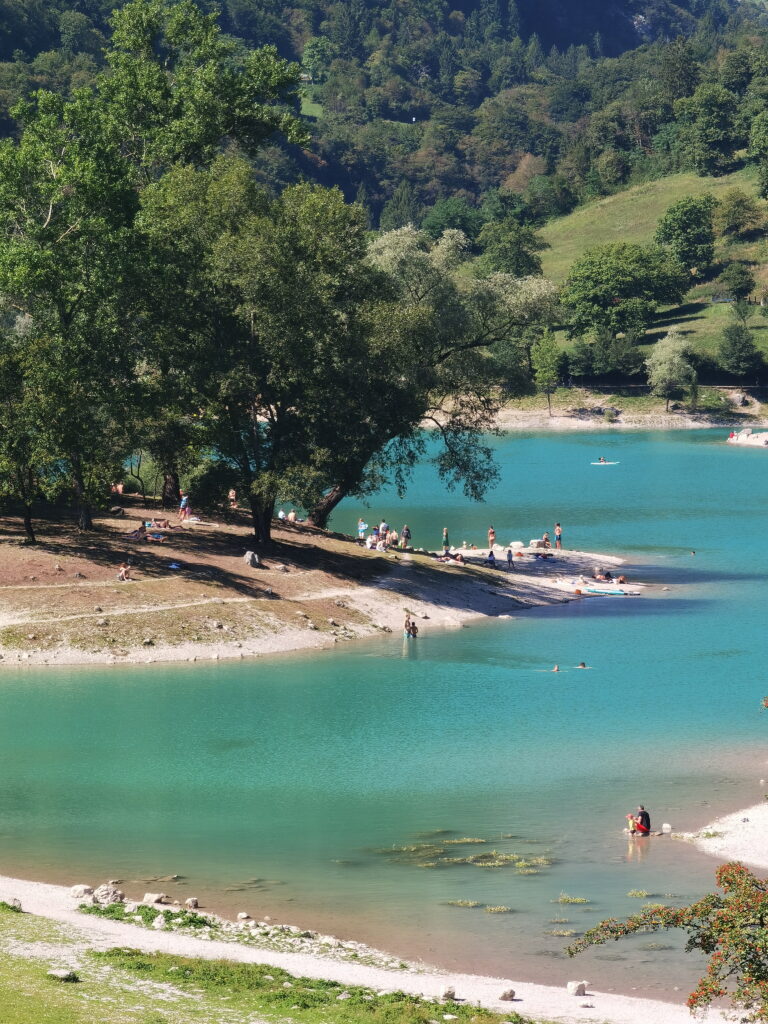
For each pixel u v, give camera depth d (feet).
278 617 240.94
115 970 92.89
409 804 150.51
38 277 238.48
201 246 265.34
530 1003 95.25
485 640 245.65
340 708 193.67
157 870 128.16
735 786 157.17
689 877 125.59
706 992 81.20
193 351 265.95
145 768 163.63
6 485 254.88
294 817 145.79
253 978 94.17
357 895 121.39
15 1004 81.41
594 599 294.05
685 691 206.08
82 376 250.98
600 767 165.58
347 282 280.72
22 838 137.69
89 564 248.11
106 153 251.60
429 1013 88.48
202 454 286.66
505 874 127.34
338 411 267.80
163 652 220.84
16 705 190.70
